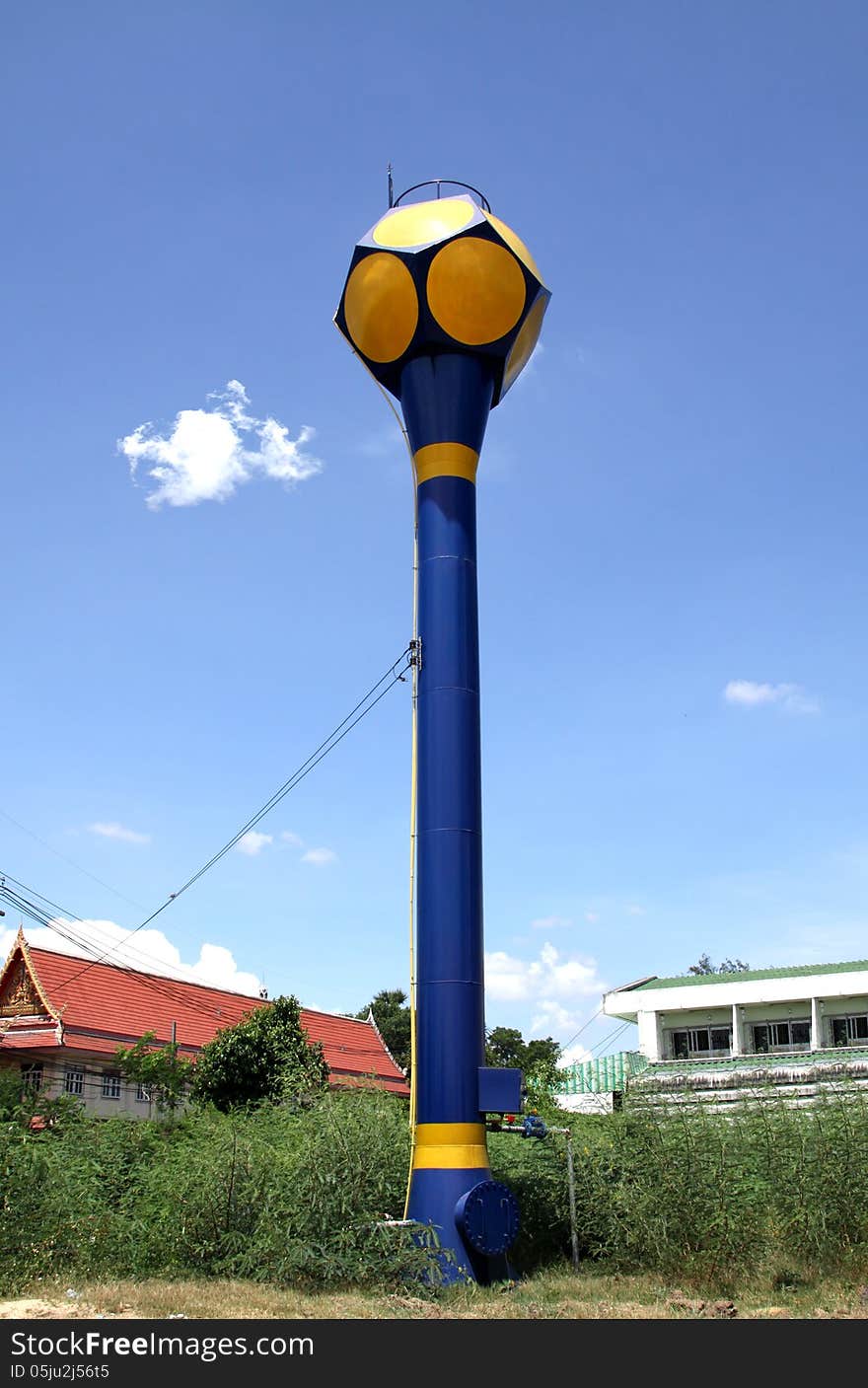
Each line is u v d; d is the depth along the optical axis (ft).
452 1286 57.16
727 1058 130.31
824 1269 59.11
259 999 164.66
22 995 132.67
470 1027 64.85
